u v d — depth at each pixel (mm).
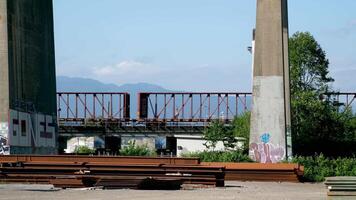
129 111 110438
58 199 27156
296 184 42406
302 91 80562
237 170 45625
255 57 49938
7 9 46688
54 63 55719
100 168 37250
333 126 68375
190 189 34438
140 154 67188
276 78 49281
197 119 104875
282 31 49469
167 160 39406
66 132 102812
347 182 19672
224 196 29156
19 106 48031
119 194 30000
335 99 89812
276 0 49469
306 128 67812
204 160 50656
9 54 46688
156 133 102938
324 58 90312
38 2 52125
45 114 53031
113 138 106812
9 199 27266
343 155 66438
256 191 33344
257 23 49875
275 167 45500
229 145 70562
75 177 35344
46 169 37938
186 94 109562
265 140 49406
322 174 46531
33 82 50781
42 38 52750
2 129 46250
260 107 49656
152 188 34188
